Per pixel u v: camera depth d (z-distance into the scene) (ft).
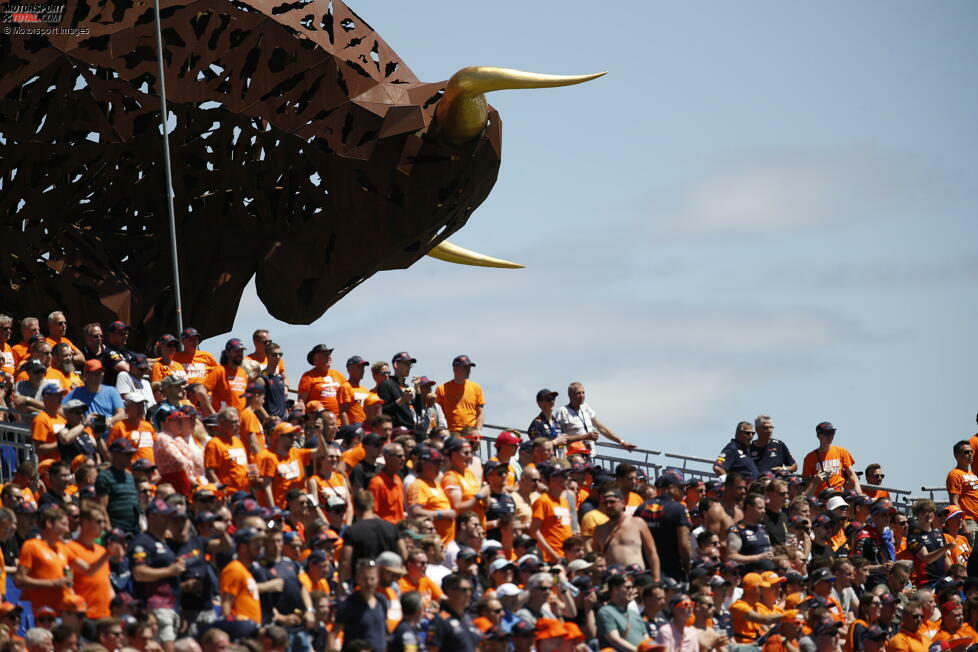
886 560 301.22
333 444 256.32
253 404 261.85
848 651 261.44
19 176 318.45
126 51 308.60
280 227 342.44
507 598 213.05
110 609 193.57
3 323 272.72
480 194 335.47
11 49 302.66
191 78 314.14
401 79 330.34
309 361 294.66
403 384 292.61
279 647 187.62
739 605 246.88
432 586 216.13
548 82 312.29
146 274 342.23
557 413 305.73
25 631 213.87
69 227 329.11
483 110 316.40
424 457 238.68
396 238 327.88
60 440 232.12
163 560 197.47
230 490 237.66
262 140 338.13
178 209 341.62
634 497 267.39
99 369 249.55
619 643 220.64
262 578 200.03
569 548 239.50
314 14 323.78
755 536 264.93
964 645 270.26
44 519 197.16
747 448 301.43
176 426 233.76
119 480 219.82
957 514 315.99
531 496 253.65
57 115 312.71
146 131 329.72
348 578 211.00
